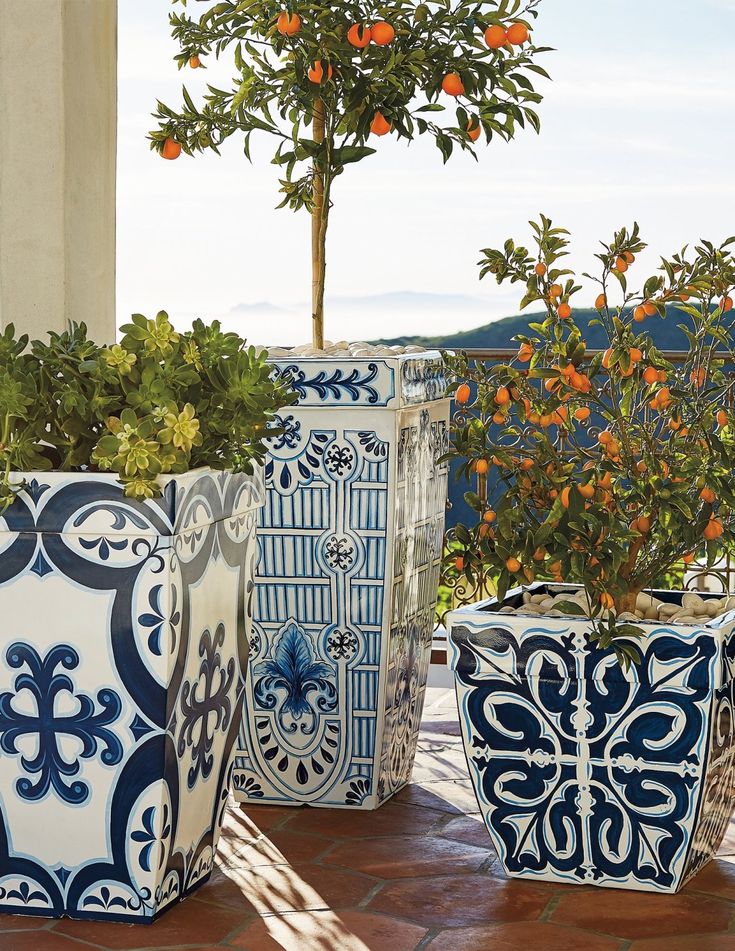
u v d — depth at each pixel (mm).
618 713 2219
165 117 2928
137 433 1913
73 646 1974
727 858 2453
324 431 2729
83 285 3266
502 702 2283
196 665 2066
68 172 3180
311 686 2793
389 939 2047
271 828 2662
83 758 1997
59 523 1949
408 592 2865
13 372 1988
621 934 2078
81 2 3176
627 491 2420
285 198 3117
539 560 2311
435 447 2994
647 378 2254
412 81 2719
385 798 2842
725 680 2201
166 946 1990
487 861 2438
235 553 2209
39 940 1996
